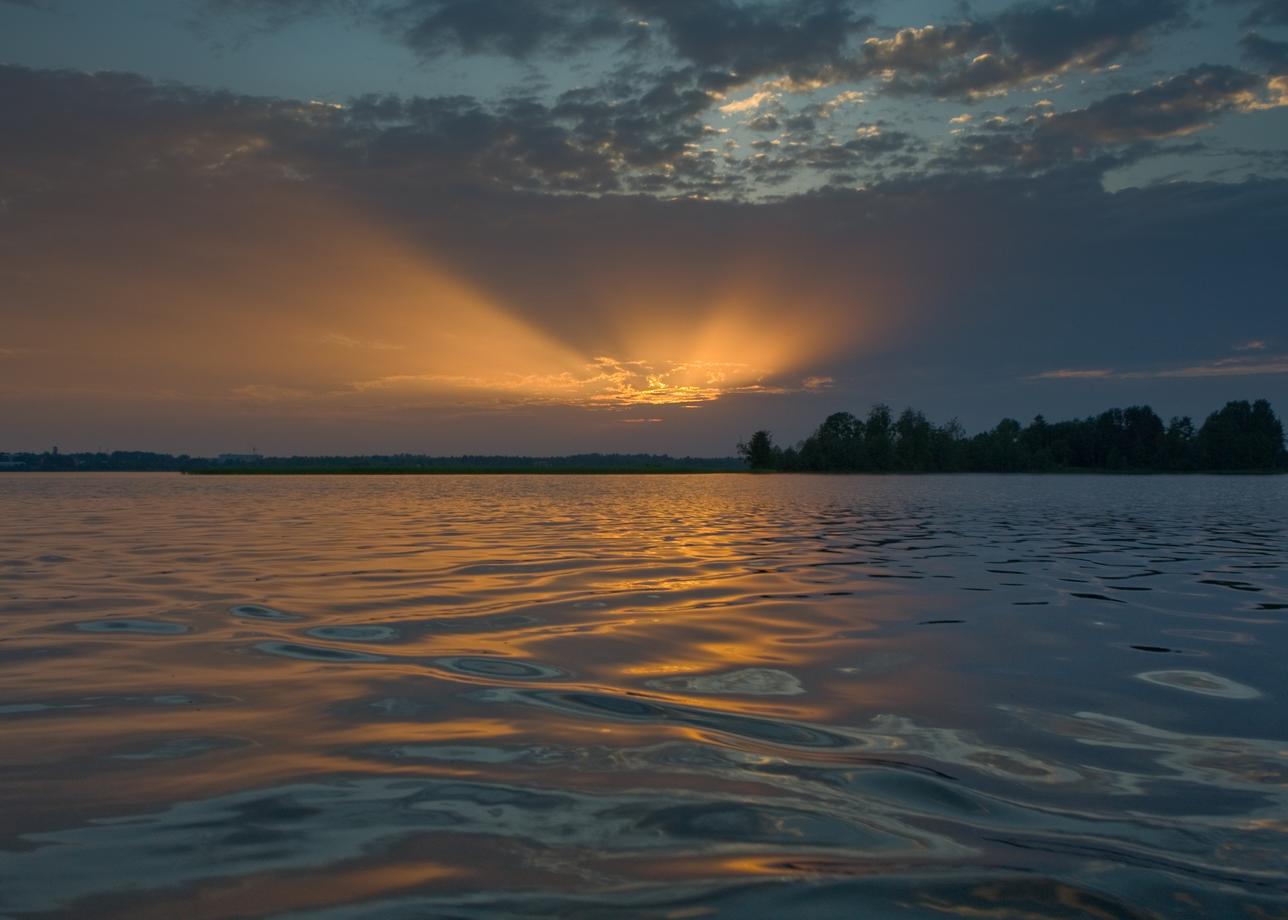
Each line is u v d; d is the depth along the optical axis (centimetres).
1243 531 2248
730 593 1128
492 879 350
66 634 847
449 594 1116
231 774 466
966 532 2202
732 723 566
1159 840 391
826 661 744
